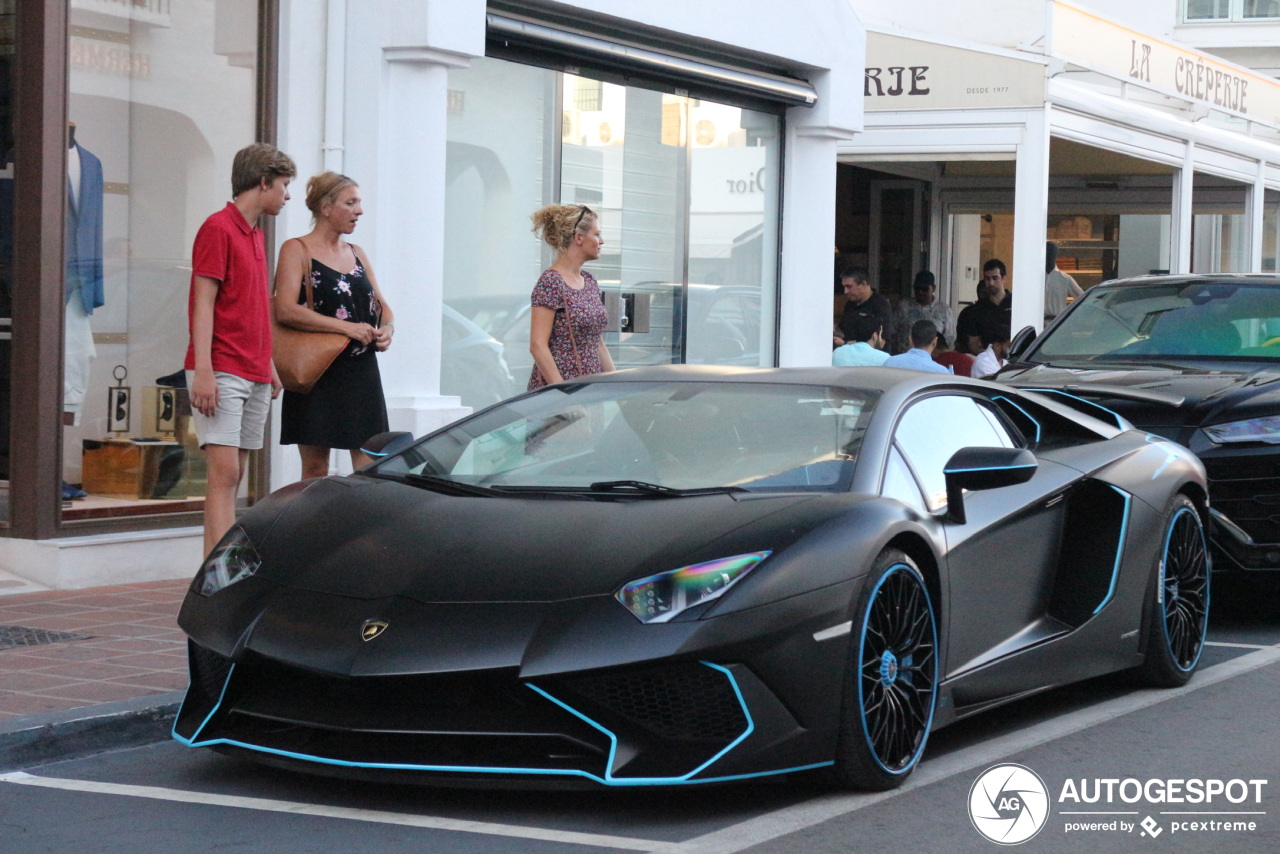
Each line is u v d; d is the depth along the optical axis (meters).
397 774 3.84
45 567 6.93
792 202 11.65
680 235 10.82
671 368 5.32
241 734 4.11
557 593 3.85
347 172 8.34
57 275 6.98
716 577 3.85
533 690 3.74
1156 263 18.45
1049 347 8.76
